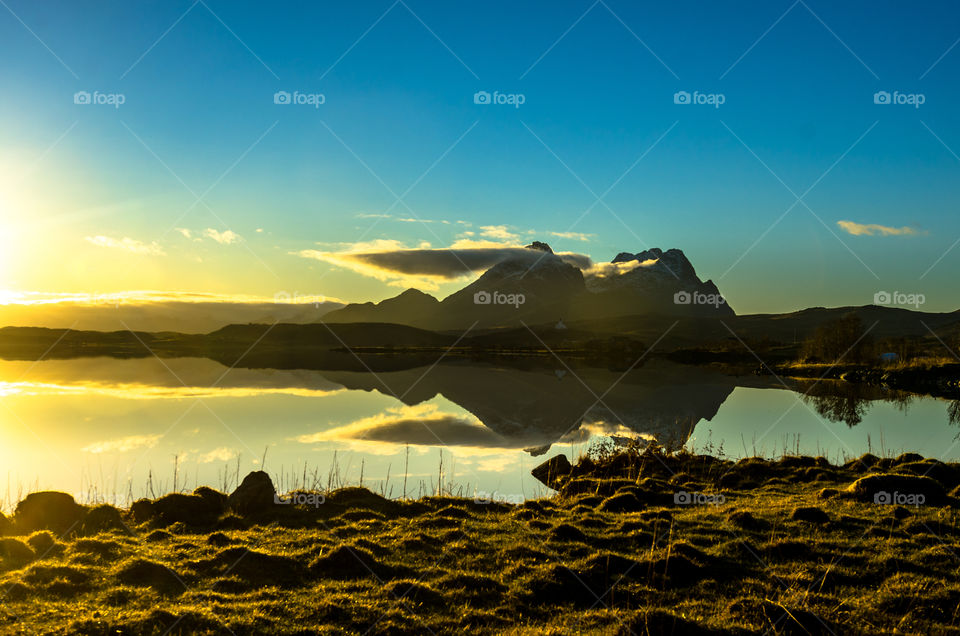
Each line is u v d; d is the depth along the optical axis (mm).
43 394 76438
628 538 20594
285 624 14688
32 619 14320
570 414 64438
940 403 77938
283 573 17688
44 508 21406
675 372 135250
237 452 41031
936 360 116438
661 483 29547
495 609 15914
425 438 48094
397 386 98500
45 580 16281
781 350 182875
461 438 48531
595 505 25984
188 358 182125
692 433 51688
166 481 32406
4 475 33500
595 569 17781
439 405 72125
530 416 62781
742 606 15531
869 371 114188
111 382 96062
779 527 21422
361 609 15492
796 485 29484
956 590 16172
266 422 55438
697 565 17969
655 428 54906
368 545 19766
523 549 19516
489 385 101125
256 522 22875
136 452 40375
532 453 42406
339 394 84062
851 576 17438
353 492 26328
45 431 48344
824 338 143000
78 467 35719
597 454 38844
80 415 57594
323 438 47344
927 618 15047
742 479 31062
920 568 17766
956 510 23312
